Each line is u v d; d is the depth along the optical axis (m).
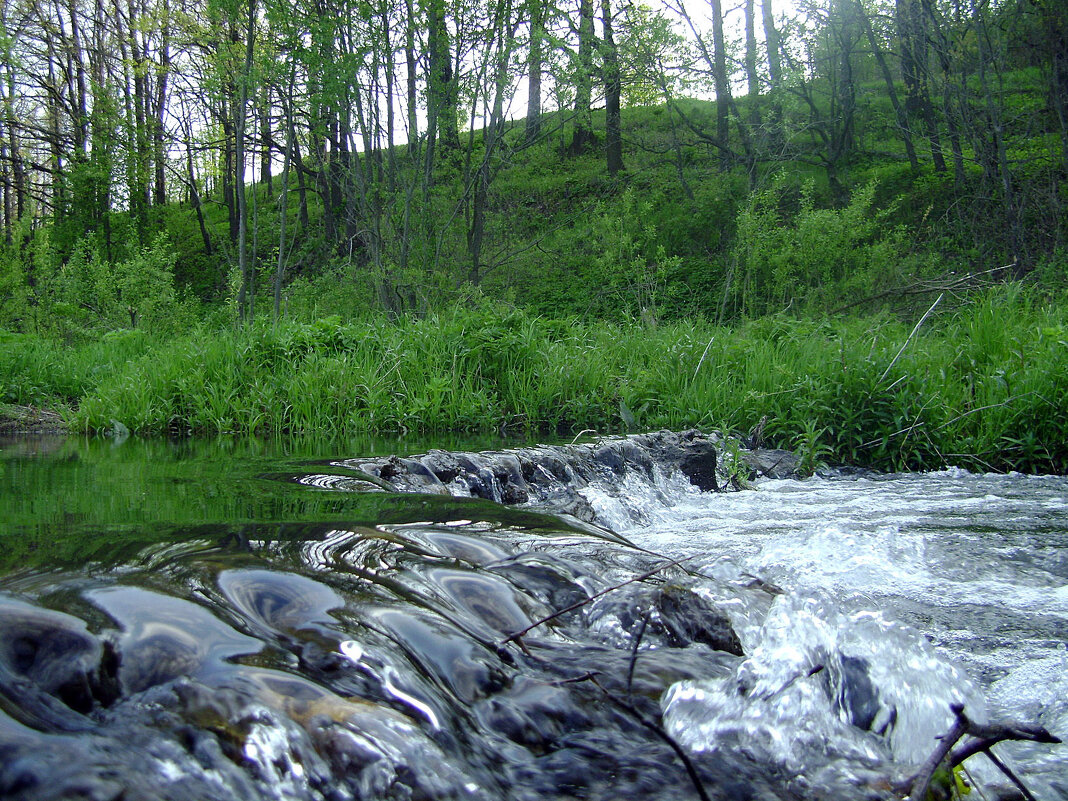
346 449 6.36
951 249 17.94
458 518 3.24
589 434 7.82
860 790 1.62
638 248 18.89
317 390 8.34
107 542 2.38
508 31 12.59
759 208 19.16
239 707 1.42
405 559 2.40
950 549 4.10
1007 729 1.44
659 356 9.52
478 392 8.70
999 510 5.27
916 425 7.46
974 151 18.50
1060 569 3.75
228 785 1.28
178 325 15.58
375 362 9.19
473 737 1.61
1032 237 17.08
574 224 20.48
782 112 21.42
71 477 4.31
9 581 1.85
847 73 22.33
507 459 5.50
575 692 1.83
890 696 2.00
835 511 5.33
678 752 1.44
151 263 16.48
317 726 1.42
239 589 1.92
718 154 23.03
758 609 2.76
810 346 9.23
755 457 7.18
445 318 10.30
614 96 21.67
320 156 14.34
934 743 1.88
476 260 14.66
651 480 6.14
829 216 15.72
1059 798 1.71
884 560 3.88
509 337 9.32
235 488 3.89
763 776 1.64
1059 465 7.17
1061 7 17.88
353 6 12.19
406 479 4.83
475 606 2.21
